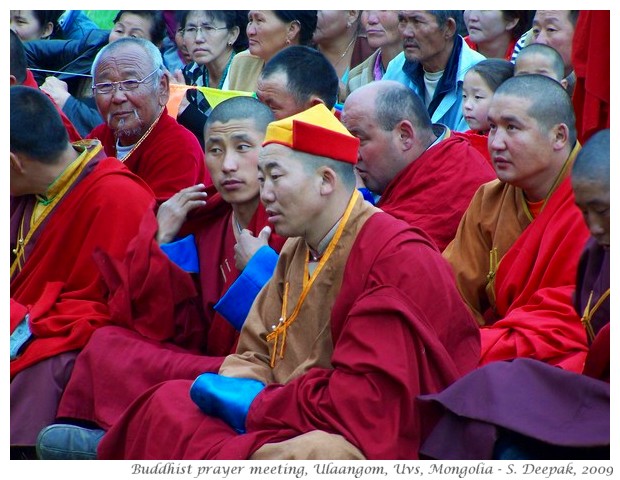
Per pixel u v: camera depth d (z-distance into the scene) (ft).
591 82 40.96
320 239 33.68
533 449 30.12
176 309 38.45
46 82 55.88
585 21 41.68
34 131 40.24
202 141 52.16
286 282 34.47
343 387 31.14
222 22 58.85
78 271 40.04
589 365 31.37
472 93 46.57
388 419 30.83
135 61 46.78
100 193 40.50
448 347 32.53
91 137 49.37
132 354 37.14
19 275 40.78
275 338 34.17
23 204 41.42
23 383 38.19
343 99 56.08
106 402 36.83
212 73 59.41
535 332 33.86
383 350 31.14
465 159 41.16
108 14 66.80
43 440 36.24
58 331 38.52
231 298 36.40
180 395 33.63
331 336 33.22
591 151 31.07
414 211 40.68
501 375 30.55
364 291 32.27
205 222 39.91
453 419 30.66
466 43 53.16
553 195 36.40
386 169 41.39
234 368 34.04
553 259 35.27
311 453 30.32
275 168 33.14
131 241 38.93
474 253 38.24
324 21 56.44
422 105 41.68
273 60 45.16
